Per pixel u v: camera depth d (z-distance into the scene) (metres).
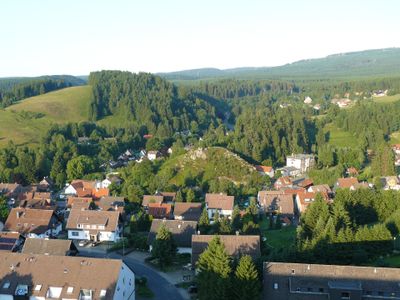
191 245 93.25
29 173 191.00
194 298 76.06
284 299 65.50
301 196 136.25
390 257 85.31
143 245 101.38
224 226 102.31
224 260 67.94
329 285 65.12
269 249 94.19
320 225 92.00
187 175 179.12
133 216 118.69
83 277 68.44
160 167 193.00
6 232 102.69
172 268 90.06
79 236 110.19
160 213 122.62
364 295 64.88
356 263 81.62
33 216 113.69
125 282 71.75
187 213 123.56
